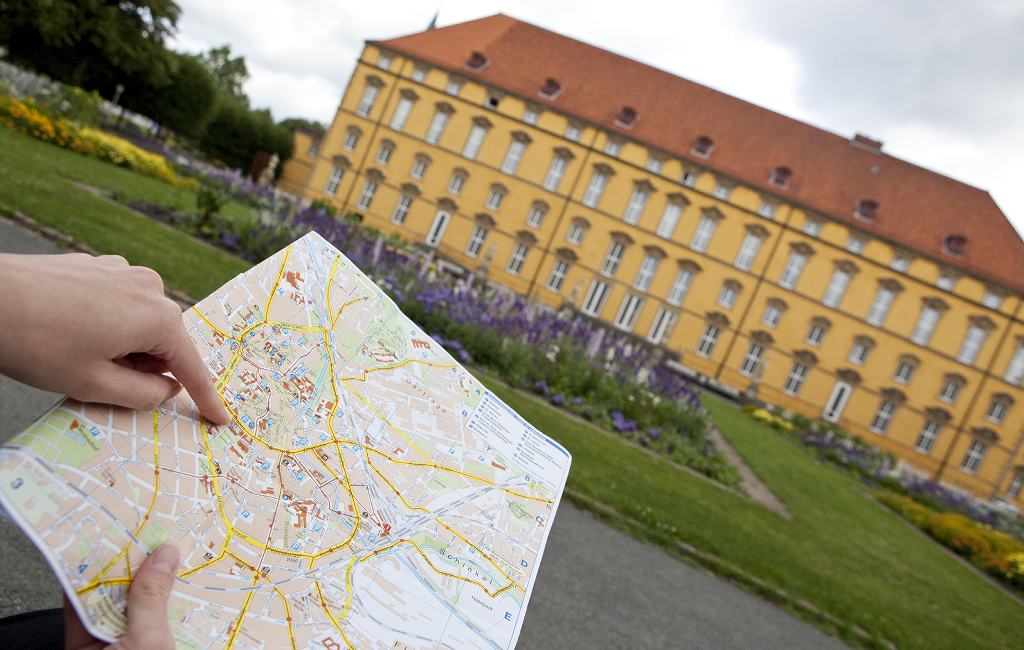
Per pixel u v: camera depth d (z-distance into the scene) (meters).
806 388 41.12
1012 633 8.40
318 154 45.94
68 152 17.28
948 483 38.84
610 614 3.89
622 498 6.53
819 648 4.86
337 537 0.84
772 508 10.43
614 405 12.34
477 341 11.71
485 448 1.08
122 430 0.68
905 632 6.07
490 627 0.89
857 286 40.81
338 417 0.94
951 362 39.88
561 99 44.22
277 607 0.75
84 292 0.59
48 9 35.22
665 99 44.81
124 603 0.63
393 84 45.59
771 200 41.50
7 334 0.54
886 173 43.12
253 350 0.89
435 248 44.12
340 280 1.04
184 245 10.23
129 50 39.41
